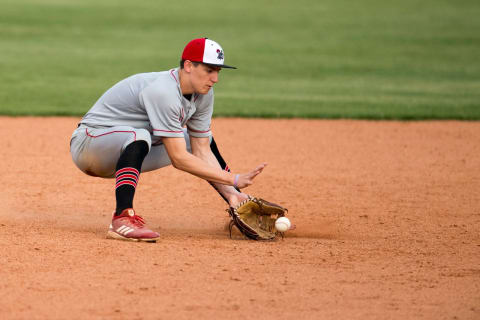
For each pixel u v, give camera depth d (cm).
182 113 1852
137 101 1866
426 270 1655
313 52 7719
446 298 1448
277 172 3014
